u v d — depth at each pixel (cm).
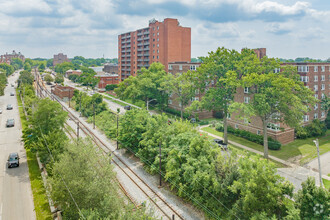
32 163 3497
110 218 1802
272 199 1880
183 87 5391
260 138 4472
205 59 4578
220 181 2333
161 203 2619
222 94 4294
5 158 3656
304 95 3794
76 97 8531
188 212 2464
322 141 4578
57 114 3700
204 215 2402
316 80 5109
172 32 9075
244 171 2055
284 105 3600
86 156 2356
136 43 10619
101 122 5859
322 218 1697
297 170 3328
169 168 2688
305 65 4825
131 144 3728
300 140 4650
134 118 3794
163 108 7244
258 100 3612
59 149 2984
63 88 10519
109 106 8175
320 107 5300
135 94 7175
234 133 5066
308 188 1794
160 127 3378
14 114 6606
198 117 6394
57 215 2319
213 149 2512
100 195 2092
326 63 5291
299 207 1812
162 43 9262
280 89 3572
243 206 1991
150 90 7038
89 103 7112
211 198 2364
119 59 12131
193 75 4703
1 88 8375
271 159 3738
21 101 8644
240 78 4525
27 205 2502
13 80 16362
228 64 4388
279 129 4272
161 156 3053
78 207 2056
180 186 2600
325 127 5194
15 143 4319
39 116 3578
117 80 13175
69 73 18975
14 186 2859
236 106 3709
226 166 2330
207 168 2408
